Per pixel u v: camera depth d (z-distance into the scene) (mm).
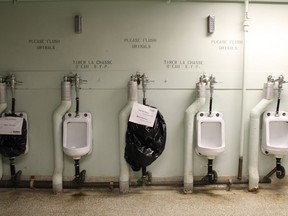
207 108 2305
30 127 2318
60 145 2242
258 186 2299
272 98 2205
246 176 2381
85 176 2350
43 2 2197
